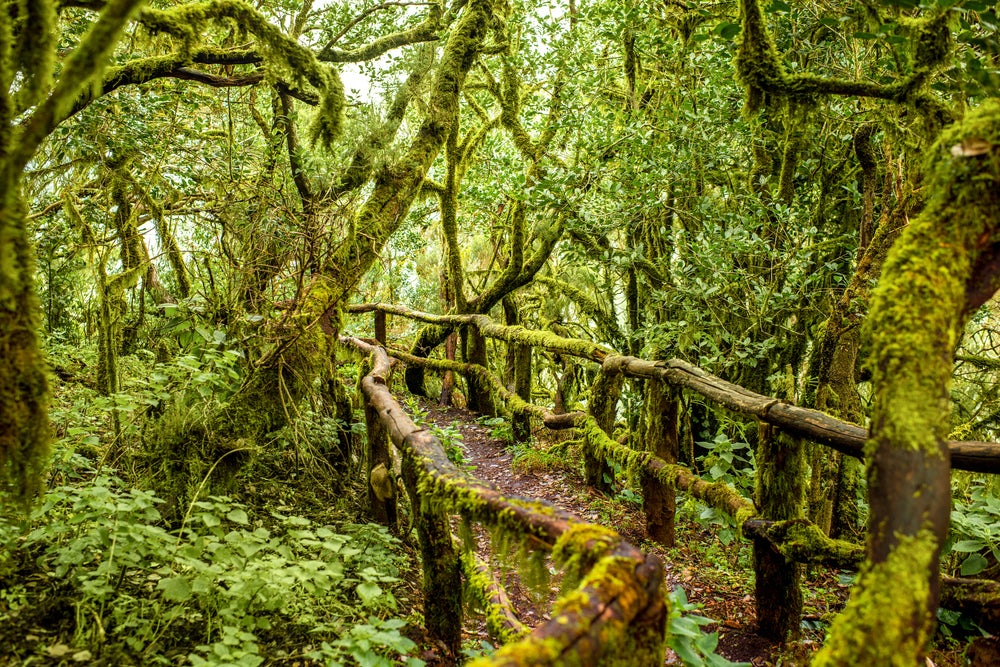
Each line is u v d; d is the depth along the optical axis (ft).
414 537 12.19
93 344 19.60
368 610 8.73
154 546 7.48
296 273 12.86
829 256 18.60
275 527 10.34
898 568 3.33
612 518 14.60
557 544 4.74
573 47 21.33
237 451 10.55
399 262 37.24
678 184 19.02
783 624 9.35
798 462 9.19
